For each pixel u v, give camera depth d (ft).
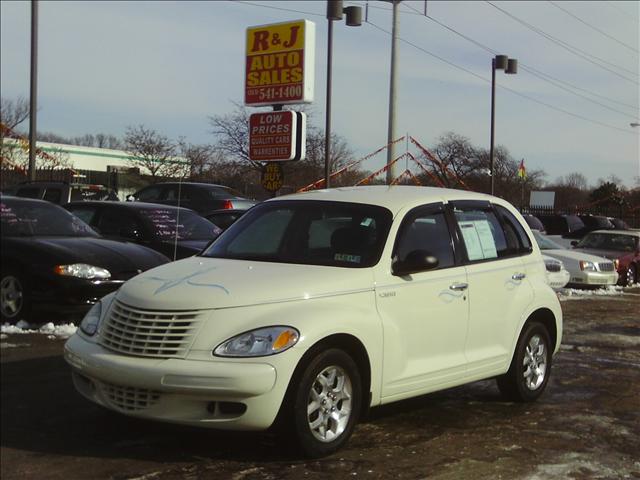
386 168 89.10
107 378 15.72
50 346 25.43
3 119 98.07
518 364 22.06
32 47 64.13
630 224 152.76
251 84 53.11
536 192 159.94
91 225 38.58
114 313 16.70
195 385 14.94
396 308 18.17
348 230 19.03
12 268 28.25
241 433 17.78
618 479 16.12
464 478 15.76
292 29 50.90
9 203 31.32
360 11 73.56
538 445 18.33
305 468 15.80
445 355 19.60
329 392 16.43
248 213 21.48
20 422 17.95
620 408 22.30
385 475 15.70
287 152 50.26
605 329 38.42
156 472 15.26
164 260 31.14
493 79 106.42
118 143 171.83
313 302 16.63
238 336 15.44
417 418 20.40
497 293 21.30
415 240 19.43
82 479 14.73
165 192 66.44
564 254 60.13
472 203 21.97
